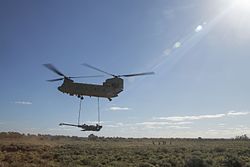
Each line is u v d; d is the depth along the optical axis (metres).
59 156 52.03
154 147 91.88
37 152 62.00
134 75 41.44
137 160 47.44
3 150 67.19
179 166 40.22
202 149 77.75
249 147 85.19
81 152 62.84
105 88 39.88
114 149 77.12
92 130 34.53
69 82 39.38
